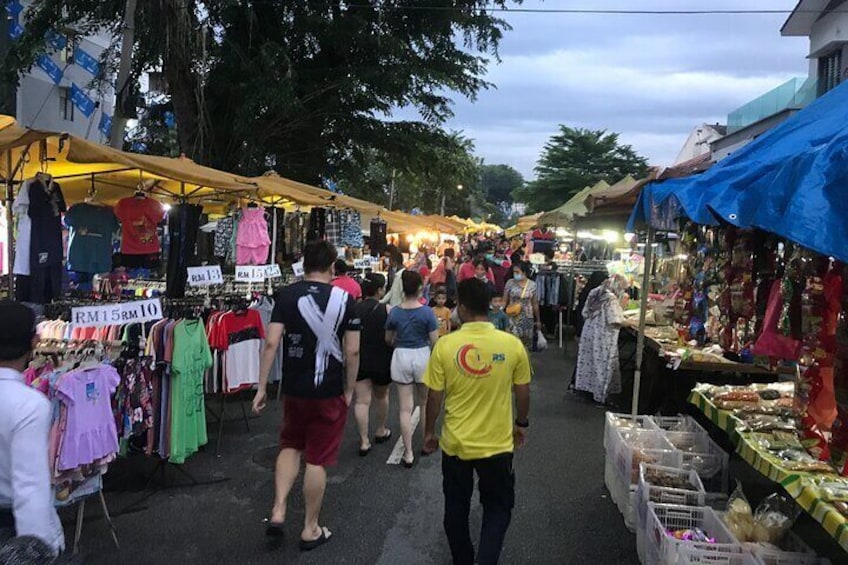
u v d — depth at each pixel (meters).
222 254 8.40
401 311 5.86
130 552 4.18
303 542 4.23
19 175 5.99
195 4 15.27
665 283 10.17
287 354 4.27
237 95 16.50
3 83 15.75
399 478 5.57
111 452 3.99
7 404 2.14
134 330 4.97
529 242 20.23
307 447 4.30
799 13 17.31
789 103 17.38
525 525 4.67
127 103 11.43
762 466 3.48
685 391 6.93
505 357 3.56
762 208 2.93
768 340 3.86
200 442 5.31
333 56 19.56
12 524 2.14
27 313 2.31
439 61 20.55
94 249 6.59
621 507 4.80
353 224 11.43
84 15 16.72
